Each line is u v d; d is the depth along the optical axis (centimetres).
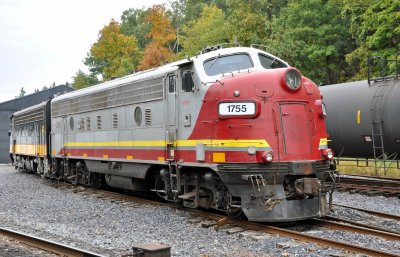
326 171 1072
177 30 5641
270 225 1050
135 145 1425
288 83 1045
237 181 1030
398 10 2833
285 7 4003
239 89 1040
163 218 1184
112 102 1575
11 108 5306
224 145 1051
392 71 2806
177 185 1215
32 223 1187
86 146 1795
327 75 3759
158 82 1302
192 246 900
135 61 5972
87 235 1021
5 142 5294
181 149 1198
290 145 1034
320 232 971
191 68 1161
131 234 1025
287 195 1022
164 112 1270
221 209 1142
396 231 991
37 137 2506
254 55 1158
